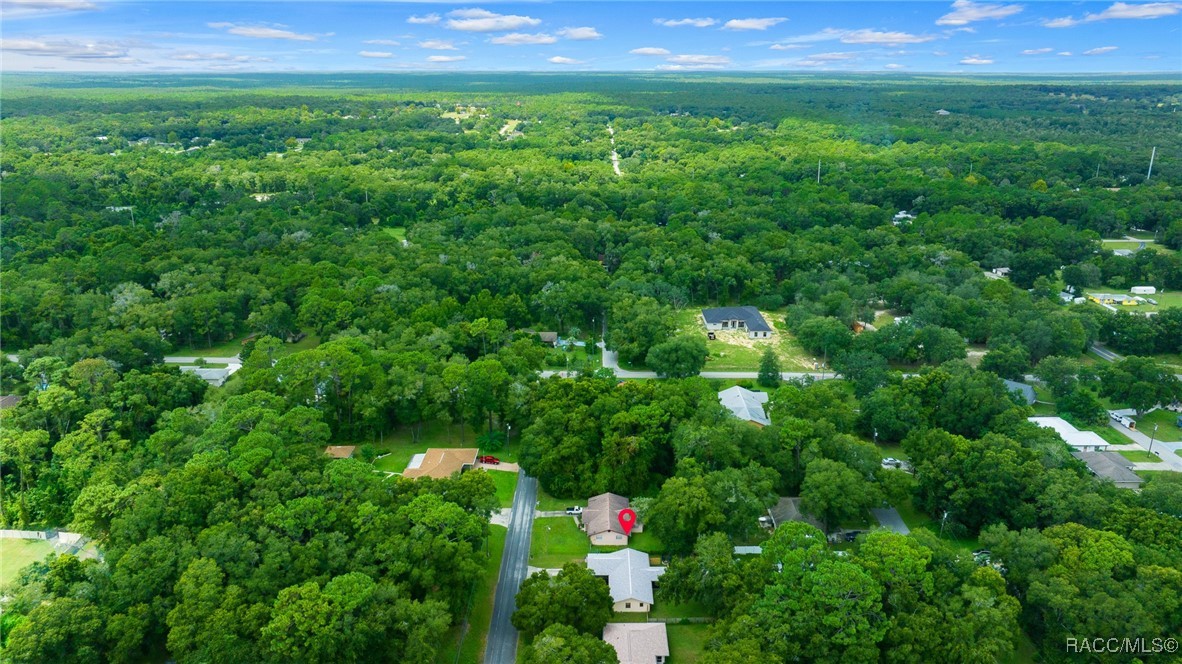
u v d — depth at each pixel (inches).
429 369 5216.5
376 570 3287.4
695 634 3398.1
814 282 7859.3
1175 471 4397.1
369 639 2989.7
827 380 6043.3
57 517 4212.6
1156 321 6697.8
